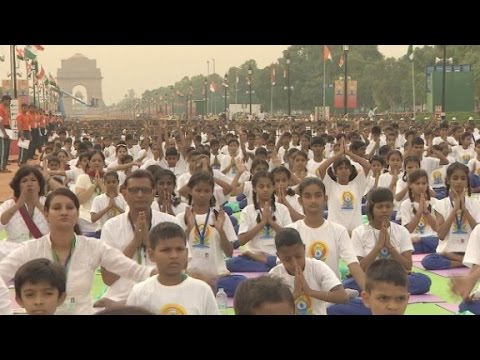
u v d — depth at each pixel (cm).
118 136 2820
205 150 1631
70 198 581
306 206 718
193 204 809
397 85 8394
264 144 2039
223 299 758
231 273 866
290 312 360
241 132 2095
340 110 6538
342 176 1025
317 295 585
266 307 354
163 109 13525
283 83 9525
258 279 374
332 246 718
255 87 10400
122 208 1025
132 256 681
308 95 9375
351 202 1030
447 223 945
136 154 2155
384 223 755
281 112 10212
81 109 17325
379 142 1934
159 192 927
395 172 1252
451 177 961
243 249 1063
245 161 1764
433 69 5166
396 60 8650
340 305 678
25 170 807
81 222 1052
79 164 1375
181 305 496
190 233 795
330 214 1038
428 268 963
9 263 577
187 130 2677
